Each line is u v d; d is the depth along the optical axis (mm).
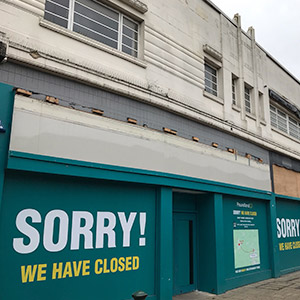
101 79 6086
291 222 12086
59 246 5133
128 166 6168
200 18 9297
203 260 8109
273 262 10188
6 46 4855
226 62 10078
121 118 6395
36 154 4934
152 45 7547
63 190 5363
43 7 5656
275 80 13109
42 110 5137
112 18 7125
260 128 11031
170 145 7156
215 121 8703
